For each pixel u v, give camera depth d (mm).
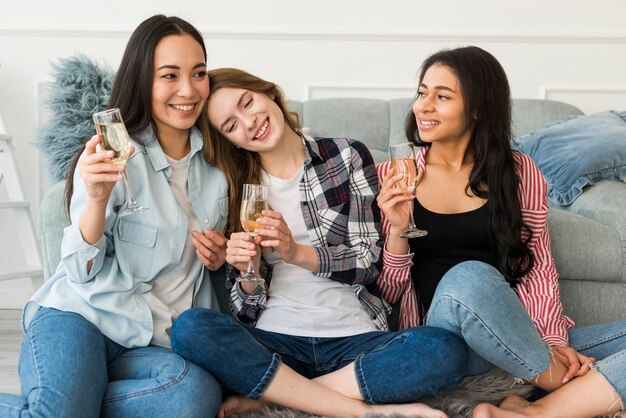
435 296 1700
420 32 3543
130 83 1799
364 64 3584
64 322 1631
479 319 1613
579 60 3578
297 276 1855
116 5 3512
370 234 1909
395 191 1785
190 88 1779
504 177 1871
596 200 2518
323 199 1905
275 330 1791
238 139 1851
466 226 1890
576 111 3250
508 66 3580
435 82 1886
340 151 1963
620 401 1620
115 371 1677
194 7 3537
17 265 3492
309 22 3557
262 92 1881
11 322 3213
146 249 1765
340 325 1795
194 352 1634
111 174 1570
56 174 2342
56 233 1902
